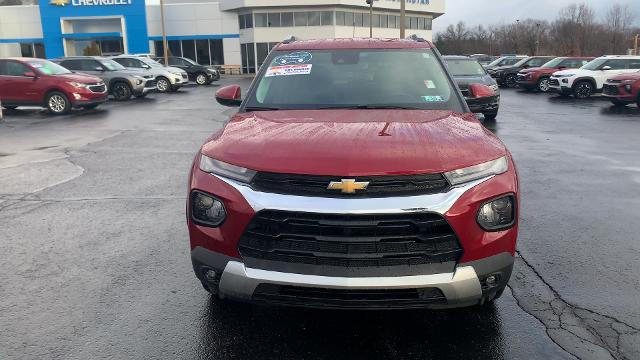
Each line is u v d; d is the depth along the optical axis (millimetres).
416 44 4711
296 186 2705
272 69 4410
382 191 2652
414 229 2645
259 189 2754
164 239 4867
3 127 12531
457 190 2705
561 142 10383
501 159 2961
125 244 4738
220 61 48094
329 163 2715
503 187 2830
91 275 4078
